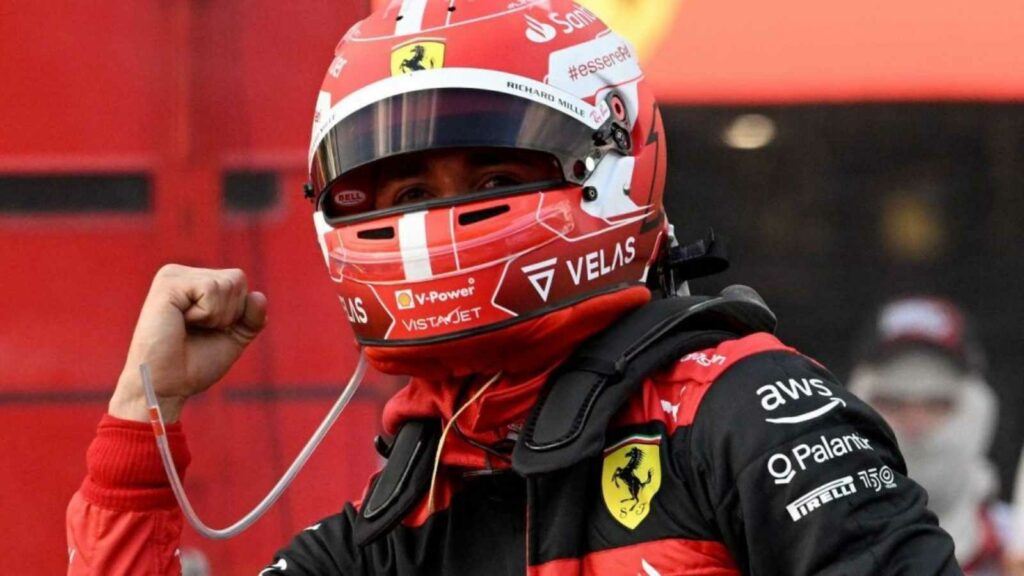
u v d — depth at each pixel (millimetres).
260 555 10953
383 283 5293
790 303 10938
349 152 5410
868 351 10906
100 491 5906
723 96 10812
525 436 5066
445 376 5449
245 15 10953
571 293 5262
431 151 5402
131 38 10961
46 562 11078
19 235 11008
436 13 5492
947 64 10719
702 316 5383
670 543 4875
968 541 11148
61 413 11102
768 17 10766
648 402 5109
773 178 10859
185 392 6141
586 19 5711
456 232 5180
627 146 5559
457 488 5457
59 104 10953
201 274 6219
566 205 5277
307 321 10961
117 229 11000
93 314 11047
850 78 10773
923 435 11062
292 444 10945
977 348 10906
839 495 4695
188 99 10961
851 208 10844
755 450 4785
